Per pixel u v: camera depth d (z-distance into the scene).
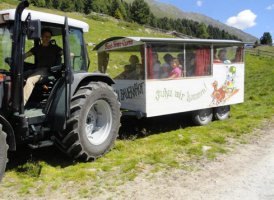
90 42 27.14
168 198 4.89
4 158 5.19
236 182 5.44
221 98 9.52
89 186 5.27
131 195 4.97
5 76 5.46
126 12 86.44
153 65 7.92
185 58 8.57
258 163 6.28
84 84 6.44
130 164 6.09
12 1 36.19
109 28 42.12
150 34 49.56
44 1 64.75
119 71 8.45
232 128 8.66
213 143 7.55
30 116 5.69
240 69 10.05
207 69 9.11
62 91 5.99
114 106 6.75
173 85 8.32
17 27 5.37
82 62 6.73
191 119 9.25
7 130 5.27
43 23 5.93
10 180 5.46
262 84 18.41
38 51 6.18
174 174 5.75
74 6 78.44
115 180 5.48
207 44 9.02
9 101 5.48
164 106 8.19
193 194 5.02
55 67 6.11
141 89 7.91
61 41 6.33
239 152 6.91
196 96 8.87
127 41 8.10
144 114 7.86
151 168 6.01
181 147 7.14
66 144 6.03
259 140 7.77
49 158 6.42
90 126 6.54
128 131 8.43
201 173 5.80
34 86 6.06
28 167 5.83
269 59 39.75
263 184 5.37
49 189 5.16
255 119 9.86
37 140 5.89
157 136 8.03
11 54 5.52
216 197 4.93
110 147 6.72
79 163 6.22
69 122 5.95
